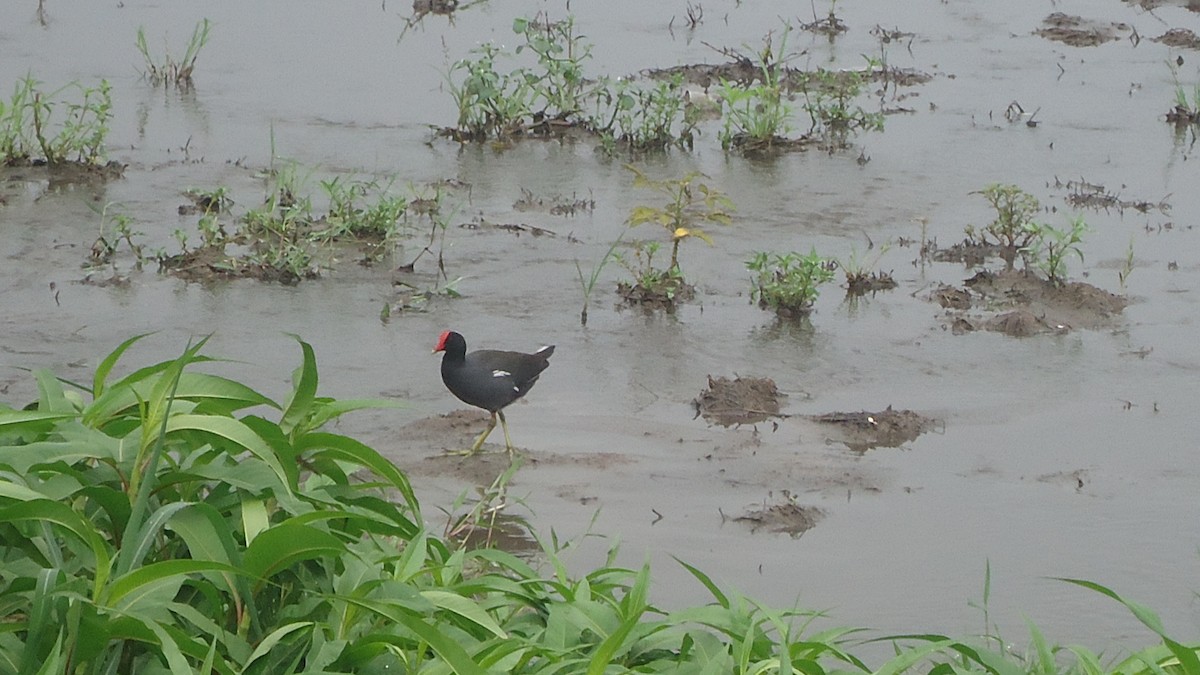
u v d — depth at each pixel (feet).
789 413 41.78
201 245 51.96
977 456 39.68
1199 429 42.04
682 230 50.88
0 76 69.92
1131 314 50.72
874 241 56.65
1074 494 37.63
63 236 52.11
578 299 49.73
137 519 14.79
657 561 32.78
